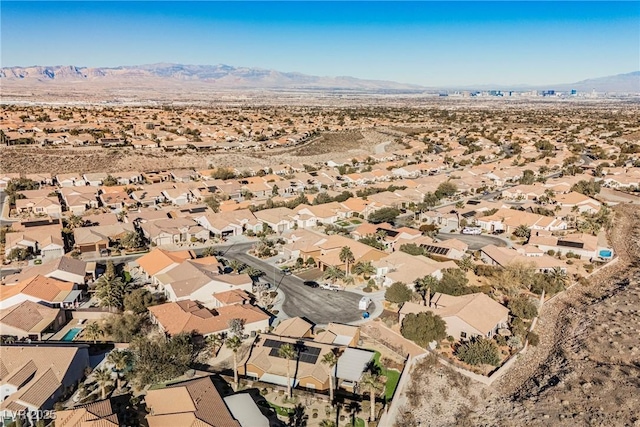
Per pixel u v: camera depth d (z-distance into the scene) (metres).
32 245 110.00
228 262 107.75
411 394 64.50
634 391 64.94
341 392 64.31
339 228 130.38
